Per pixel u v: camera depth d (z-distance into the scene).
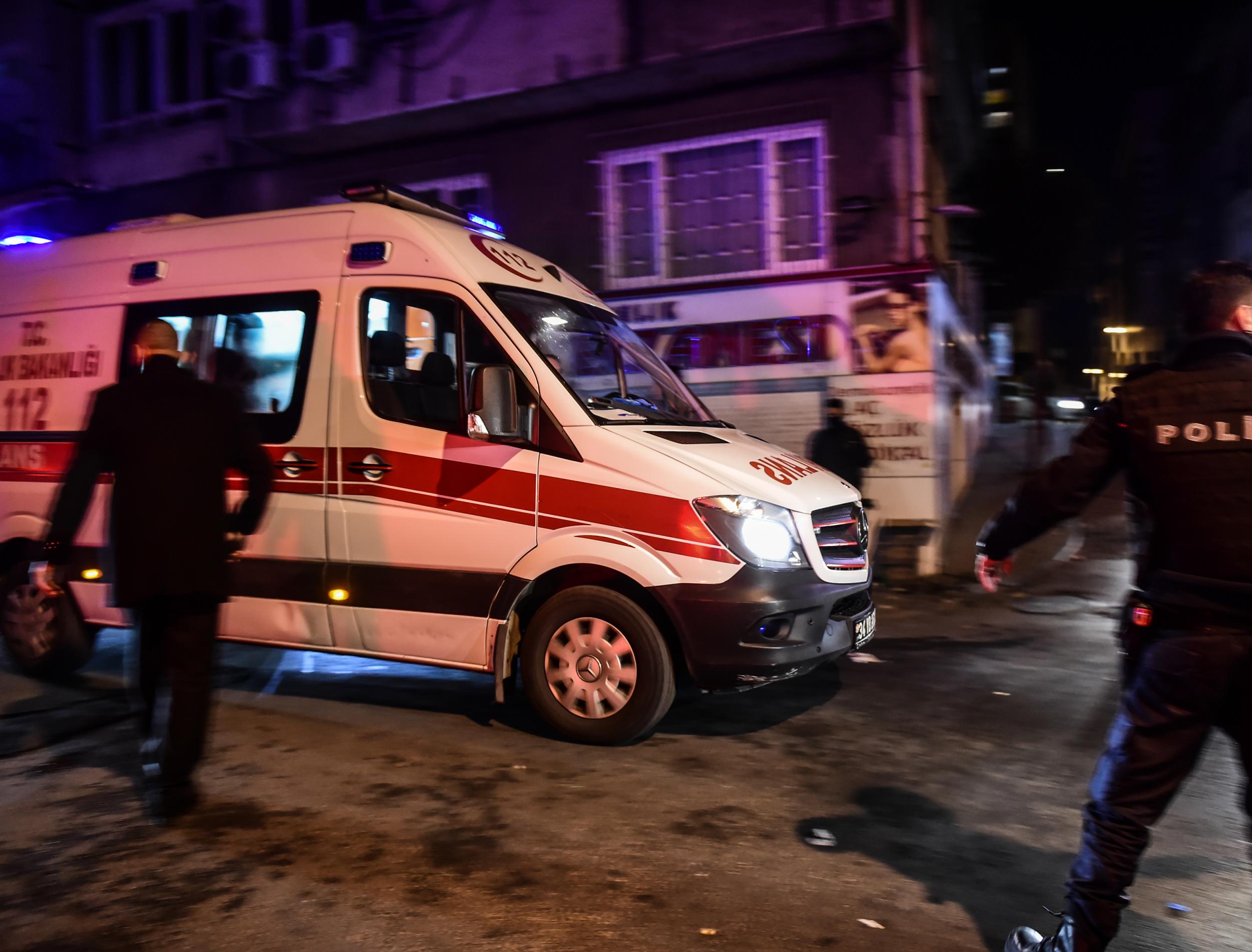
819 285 9.48
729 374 9.86
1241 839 3.65
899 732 4.86
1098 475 2.52
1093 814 2.48
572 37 10.04
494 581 4.70
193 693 3.74
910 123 9.45
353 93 11.20
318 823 3.75
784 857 3.47
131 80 13.59
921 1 9.46
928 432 9.15
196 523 3.70
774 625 4.44
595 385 5.18
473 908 3.09
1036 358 26.23
